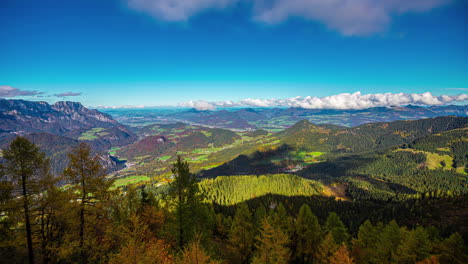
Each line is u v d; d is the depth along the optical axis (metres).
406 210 109.19
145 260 20.62
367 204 170.38
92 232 26.70
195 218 33.75
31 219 22.97
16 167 21.42
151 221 37.28
